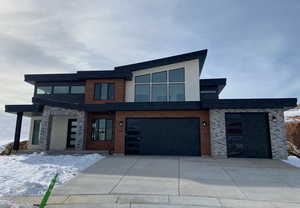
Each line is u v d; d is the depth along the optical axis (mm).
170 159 11555
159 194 5832
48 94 17875
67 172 8406
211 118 12812
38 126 17922
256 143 12430
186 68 16281
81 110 14758
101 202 5172
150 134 13625
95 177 7715
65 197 5566
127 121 13953
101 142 15727
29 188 6152
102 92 16594
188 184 6836
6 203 4961
